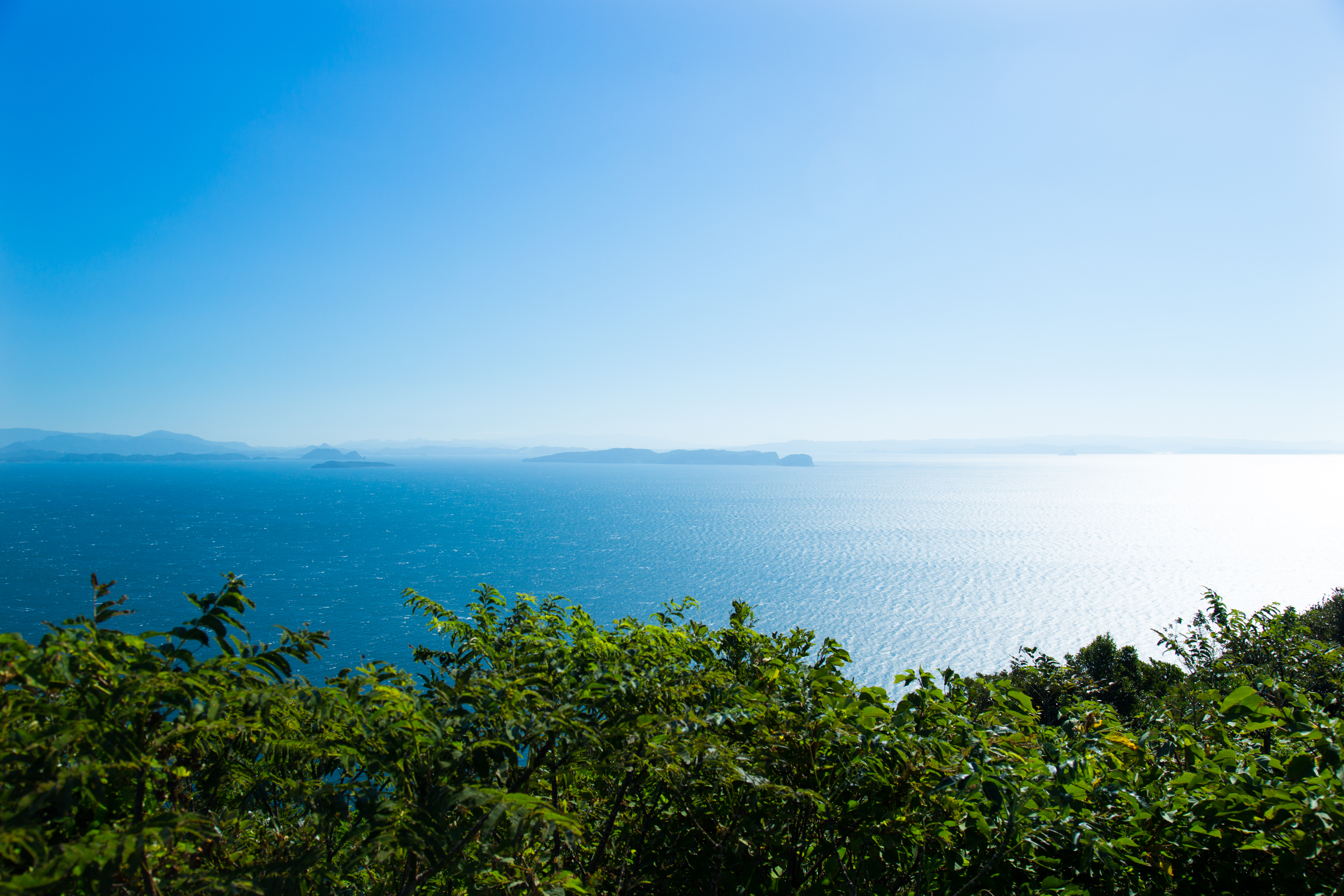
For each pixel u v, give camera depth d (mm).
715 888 3490
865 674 88062
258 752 3471
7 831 1837
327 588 127938
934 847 3541
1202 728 4414
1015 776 3506
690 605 5641
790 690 4148
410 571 148750
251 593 122500
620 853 3988
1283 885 3213
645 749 3387
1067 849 3566
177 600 110750
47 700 2490
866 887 3562
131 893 2438
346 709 2957
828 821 3709
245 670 2889
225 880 2385
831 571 158125
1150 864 3529
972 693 4348
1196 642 11031
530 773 3348
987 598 133000
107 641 2566
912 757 3498
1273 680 5387
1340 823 3000
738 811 3758
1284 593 132625
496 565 159500
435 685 3600
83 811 2594
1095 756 4133
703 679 4125
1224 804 3326
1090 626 111500
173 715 2744
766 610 120375
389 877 3305
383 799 2939
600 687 3672
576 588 134375
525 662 4262
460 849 2764
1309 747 3850
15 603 105250
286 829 3436
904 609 123000
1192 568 163000
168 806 2953
